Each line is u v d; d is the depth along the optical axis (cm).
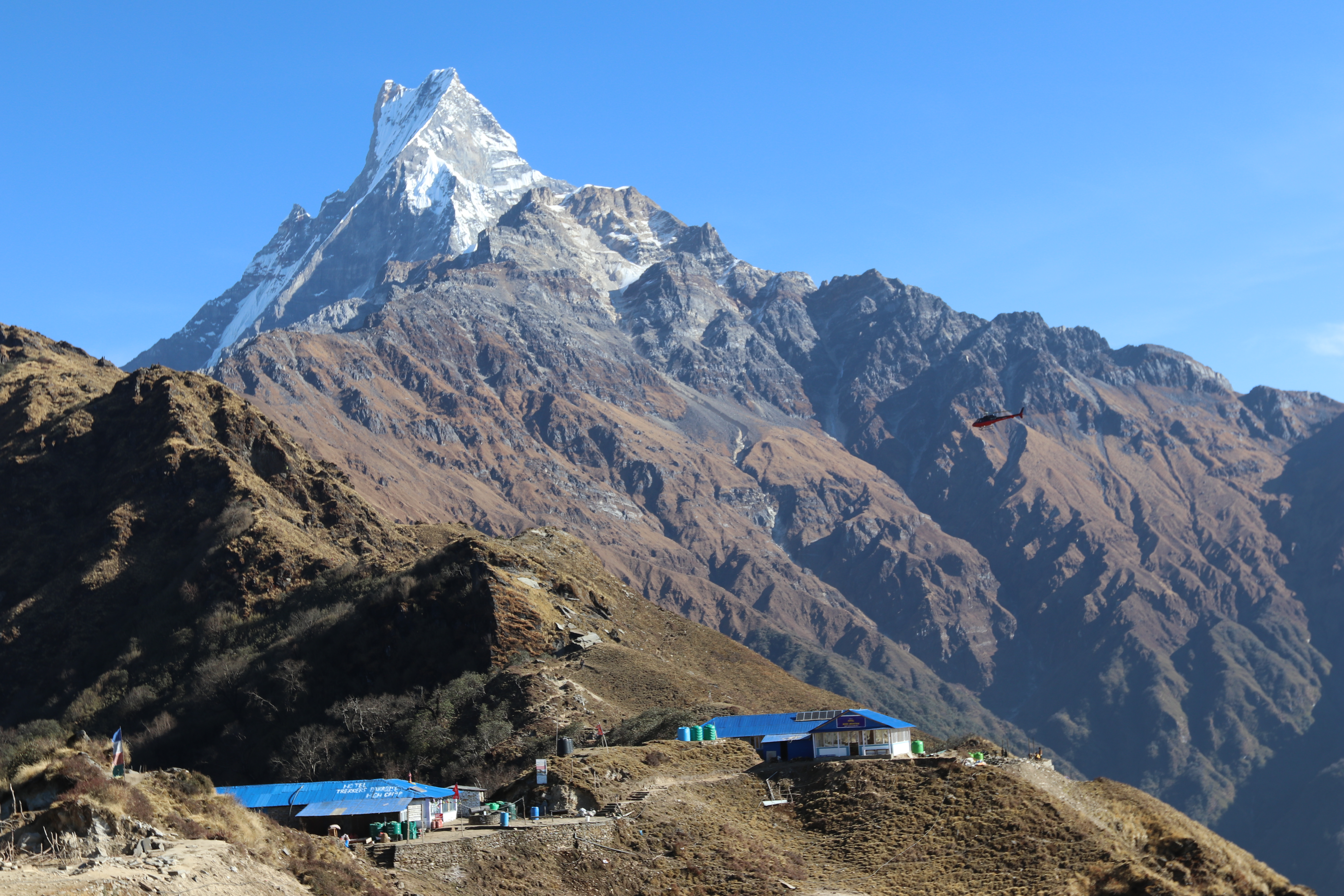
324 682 18262
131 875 4703
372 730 16562
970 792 8856
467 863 7212
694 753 10012
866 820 8700
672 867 7762
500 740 15312
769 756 10200
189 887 4853
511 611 18962
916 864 8038
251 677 18488
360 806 8069
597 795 8588
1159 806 9719
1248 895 8388
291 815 8088
